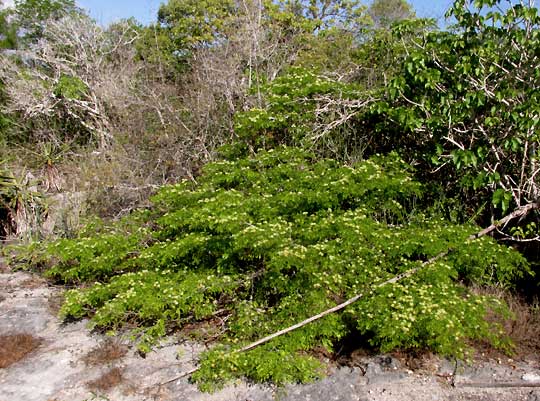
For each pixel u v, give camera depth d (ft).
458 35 20.26
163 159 27.71
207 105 27.61
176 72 38.37
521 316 16.07
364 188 17.67
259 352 13.62
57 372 14.58
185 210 18.69
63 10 57.06
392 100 21.34
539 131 17.53
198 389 13.58
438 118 19.12
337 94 23.35
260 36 31.27
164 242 18.54
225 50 31.65
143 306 15.07
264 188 19.40
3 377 14.43
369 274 15.05
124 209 25.43
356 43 30.91
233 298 16.62
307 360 13.83
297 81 24.04
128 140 29.35
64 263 20.97
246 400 13.10
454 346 13.62
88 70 41.50
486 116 19.66
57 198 27.73
